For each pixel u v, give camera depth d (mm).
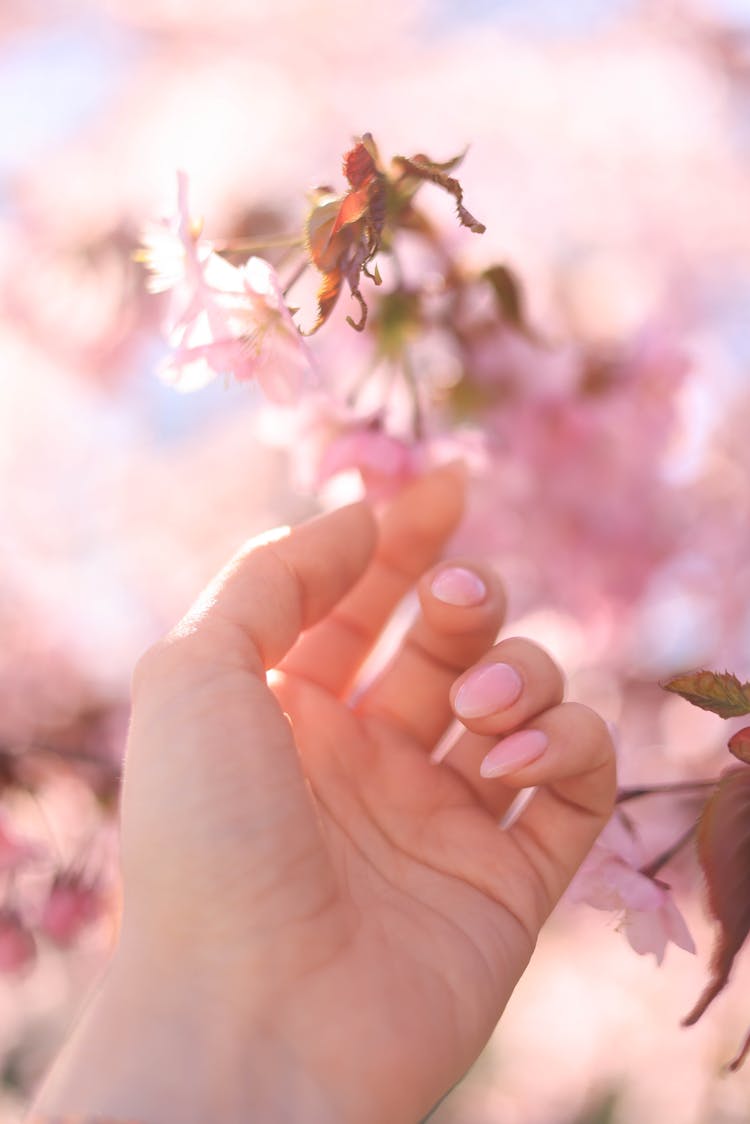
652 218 996
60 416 897
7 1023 817
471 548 647
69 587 872
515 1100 834
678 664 688
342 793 378
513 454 551
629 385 544
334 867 362
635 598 660
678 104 1007
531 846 372
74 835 526
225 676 350
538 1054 875
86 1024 327
